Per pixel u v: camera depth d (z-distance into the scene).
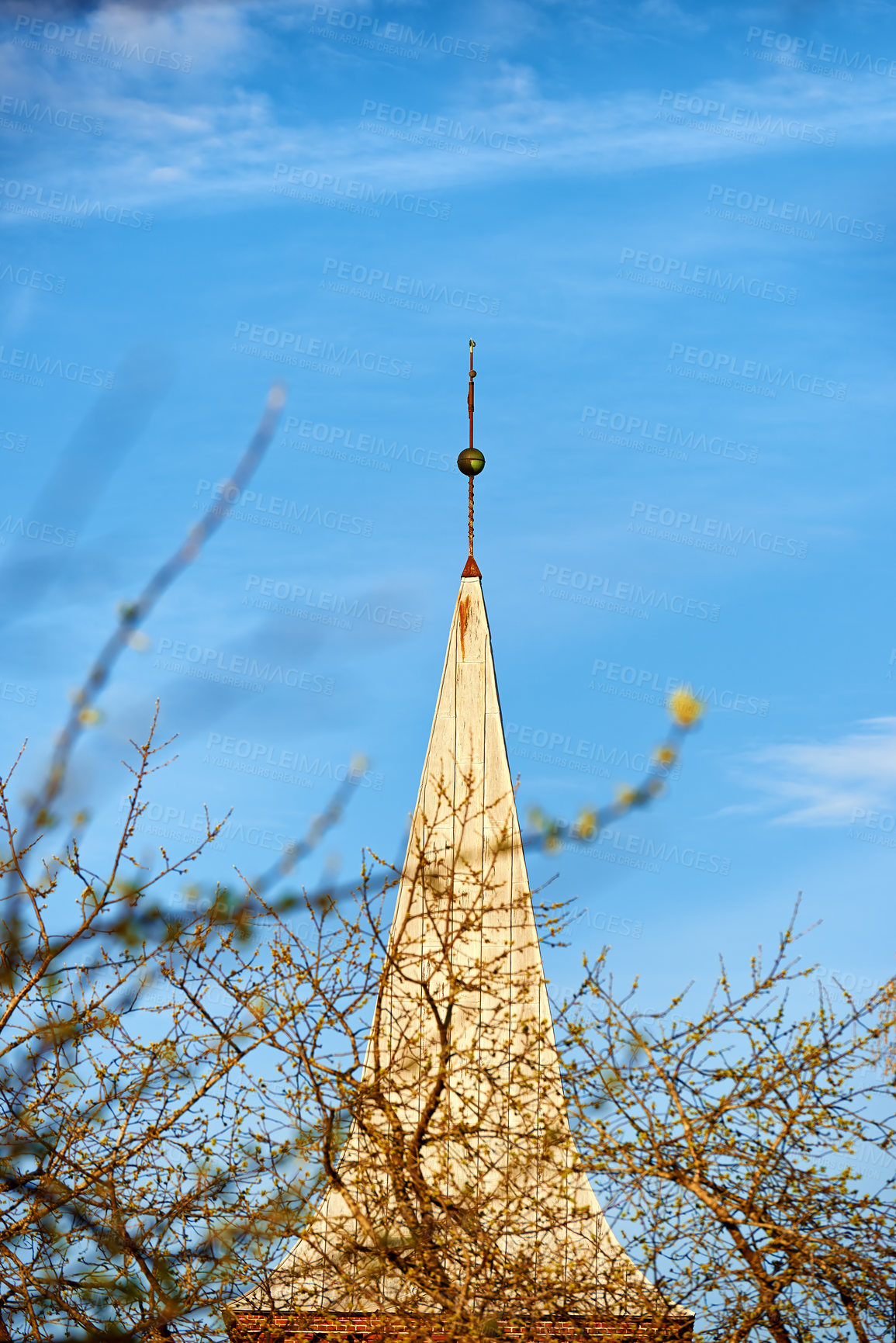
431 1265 15.05
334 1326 16.27
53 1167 13.89
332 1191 16.61
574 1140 15.59
